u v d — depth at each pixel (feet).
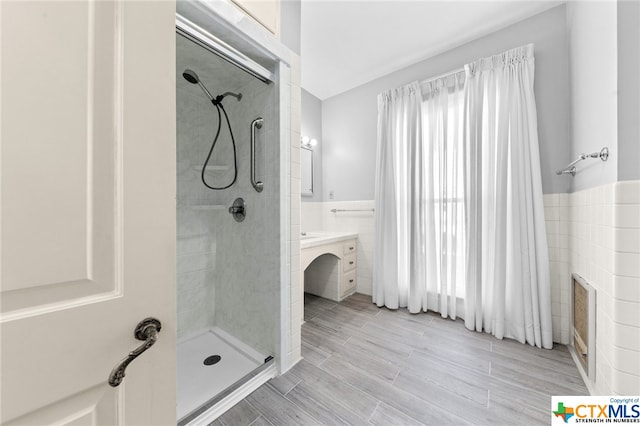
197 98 5.92
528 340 5.58
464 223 6.72
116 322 1.60
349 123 9.68
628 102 3.24
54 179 1.38
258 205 4.98
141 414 1.74
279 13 4.50
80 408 1.48
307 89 9.71
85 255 1.49
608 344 3.53
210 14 3.36
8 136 1.24
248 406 3.80
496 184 6.01
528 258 5.64
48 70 1.36
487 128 6.31
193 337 5.84
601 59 3.87
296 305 4.93
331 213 10.14
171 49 1.89
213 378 4.42
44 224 1.35
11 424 1.25
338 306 8.10
